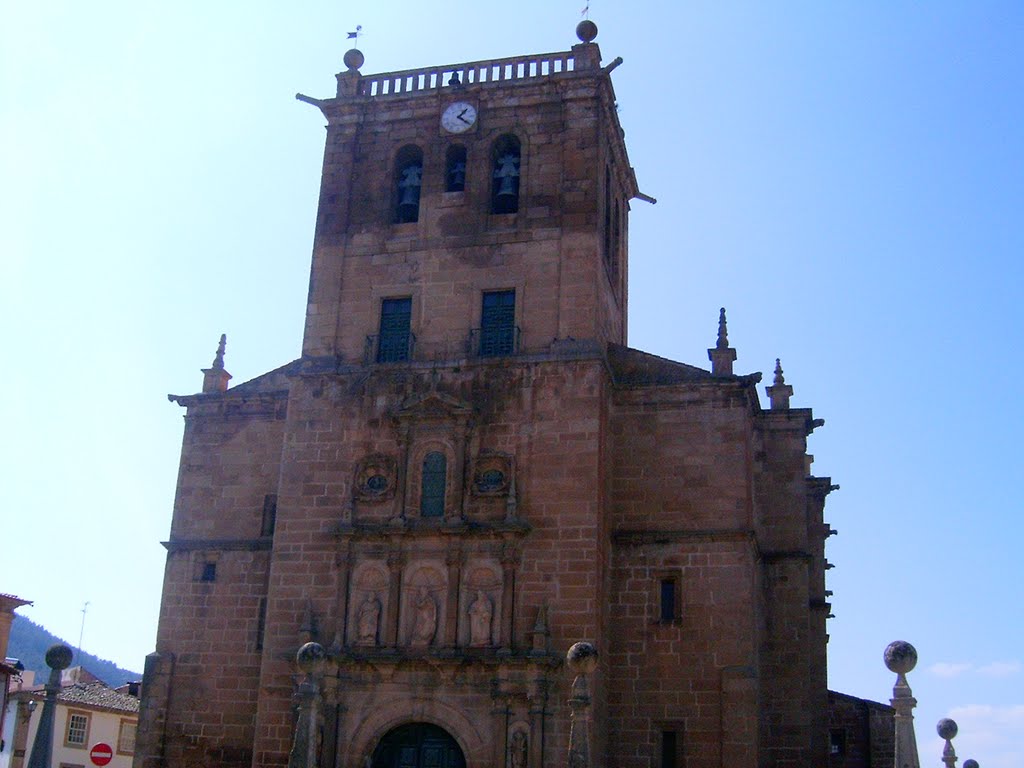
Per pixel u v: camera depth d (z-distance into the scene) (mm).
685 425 45094
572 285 44969
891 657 21141
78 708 70750
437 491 43500
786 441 48812
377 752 41281
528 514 42375
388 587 42406
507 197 47969
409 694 41094
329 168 49281
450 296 46125
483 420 43875
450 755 40844
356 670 41625
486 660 40312
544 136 47375
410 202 48250
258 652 45750
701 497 44125
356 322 46719
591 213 45781
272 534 47375
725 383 45094
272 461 48375
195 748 45031
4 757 59250
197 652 46219
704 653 42156
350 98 49625
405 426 44250
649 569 43500
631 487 44781
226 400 49500
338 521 43781
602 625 41781
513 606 41312
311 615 42844
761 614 46125
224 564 47219
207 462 48969
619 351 47031
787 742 45031
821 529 54219
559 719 39812
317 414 45500
